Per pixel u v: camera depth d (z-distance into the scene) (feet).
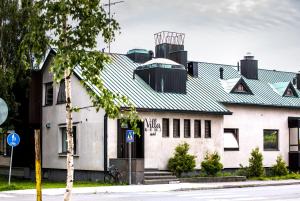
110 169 96.78
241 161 123.13
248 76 140.36
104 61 33.58
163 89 110.42
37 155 29.32
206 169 105.70
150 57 124.36
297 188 88.12
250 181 105.29
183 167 102.47
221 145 114.32
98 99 32.91
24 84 112.57
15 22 102.78
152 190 81.92
